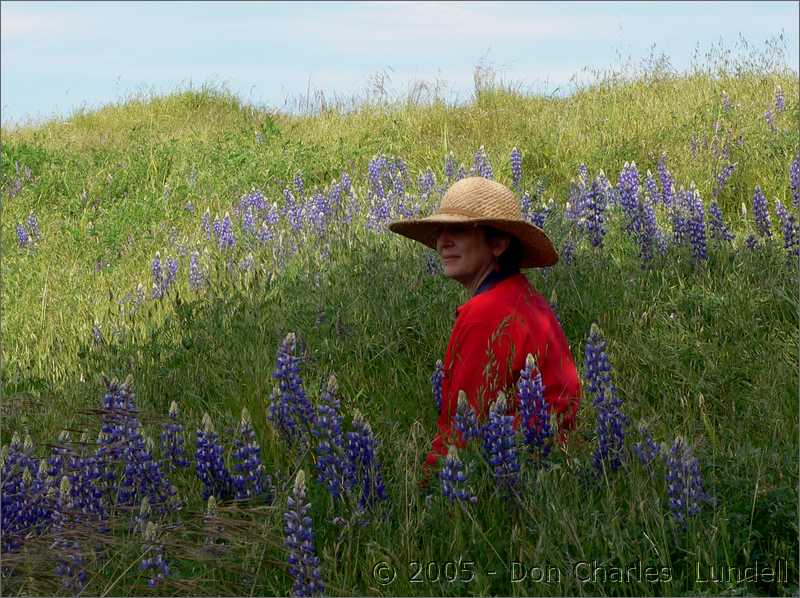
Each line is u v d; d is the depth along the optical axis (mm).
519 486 3229
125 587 2924
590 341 3414
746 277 5680
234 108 18234
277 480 3564
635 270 5941
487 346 3648
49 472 3463
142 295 6977
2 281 8406
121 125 16609
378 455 3705
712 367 4543
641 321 5227
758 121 10008
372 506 3379
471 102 14414
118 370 5359
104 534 3109
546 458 3406
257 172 11500
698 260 6098
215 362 5281
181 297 6988
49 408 4945
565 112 12133
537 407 3396
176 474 3924
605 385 3404
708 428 3881
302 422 3732
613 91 13133
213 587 2959
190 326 5801
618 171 9711
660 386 4531
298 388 3717
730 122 10148
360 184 10492
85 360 5789
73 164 12992
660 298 5645
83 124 17156
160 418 3879
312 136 13398
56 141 15133
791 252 6059
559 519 3049
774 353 4750
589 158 9953
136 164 12570
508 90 14570
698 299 5477
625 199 6613
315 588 2883
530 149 10711
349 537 3158
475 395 3652
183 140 13711
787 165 8570
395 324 5336
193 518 3330
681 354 4797
